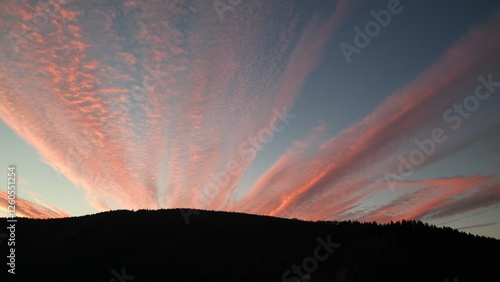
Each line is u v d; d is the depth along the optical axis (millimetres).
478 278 21703
